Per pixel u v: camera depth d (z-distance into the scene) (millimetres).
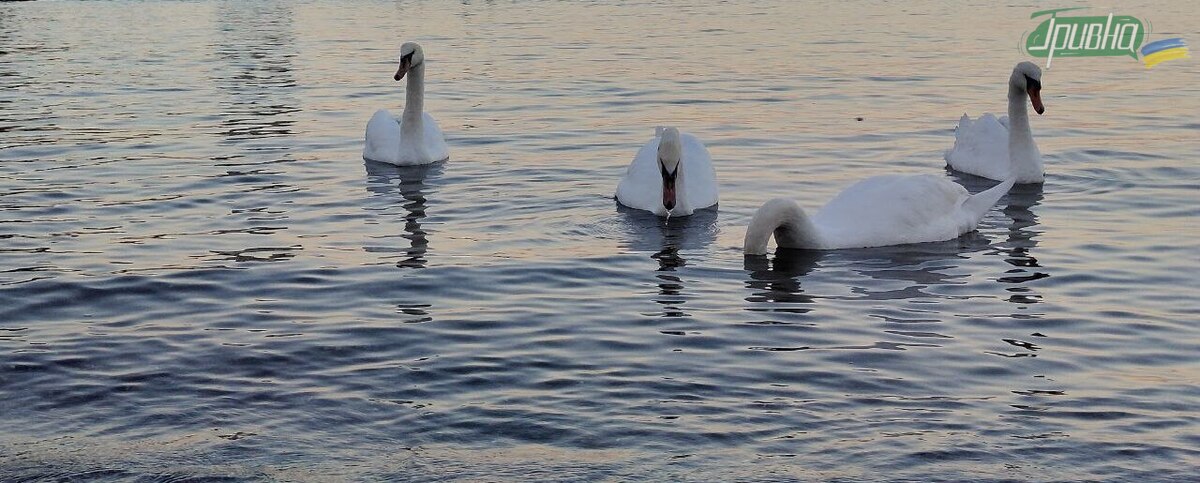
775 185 20188
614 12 53969
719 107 28438
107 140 24469
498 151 23438
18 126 26281
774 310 13477
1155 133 24344
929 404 10664
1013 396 10852
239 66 36750
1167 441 9852
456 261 15484
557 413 10531
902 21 48688
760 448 9773
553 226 17422
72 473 9523
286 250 16000
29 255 15719
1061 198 19156
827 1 57844
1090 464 9438
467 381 11320
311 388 11188
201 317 13289
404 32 46500
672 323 13008
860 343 12336
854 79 32844
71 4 59312
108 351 12188
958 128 21828
